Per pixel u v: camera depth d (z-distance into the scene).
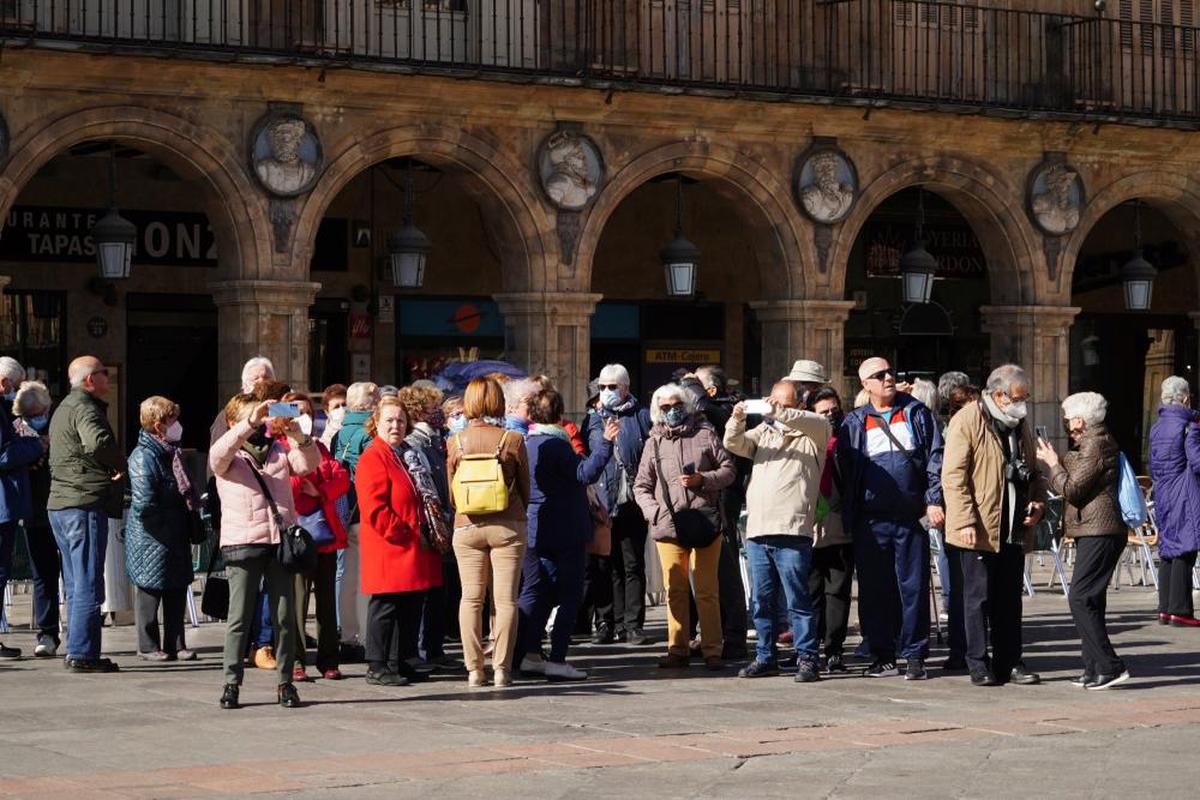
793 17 26.12
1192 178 28.78
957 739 12.41
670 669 15.72
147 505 15.57
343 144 23.25
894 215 31.11
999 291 27.92
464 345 28.09
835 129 26.14
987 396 14.88
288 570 13.34
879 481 15.10
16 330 25.09
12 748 11.74
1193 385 33.53
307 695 14.03
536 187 24.41
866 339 31.08
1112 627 18.77
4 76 21.25
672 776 11.05
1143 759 11.75
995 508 14.63
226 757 11.49
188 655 16.03
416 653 14.98
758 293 30.12
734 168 25.59
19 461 15.54
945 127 26.67
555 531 14.93
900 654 15.87
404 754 11.61
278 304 22.97
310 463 13.27
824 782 10.93
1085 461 14.70
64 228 25.25
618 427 15.78
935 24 27.39
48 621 16.09
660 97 24.67
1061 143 27.73
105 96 21.84
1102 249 32.28
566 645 15.06
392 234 26.48
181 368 26.22
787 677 15.27
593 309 24.84
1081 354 32.47
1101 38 28.33
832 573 15.70
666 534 15.55
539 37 24.47
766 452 15.03
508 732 12.46
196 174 22.53
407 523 14.37
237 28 22.66
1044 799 10.53
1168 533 18.84
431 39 24.20
